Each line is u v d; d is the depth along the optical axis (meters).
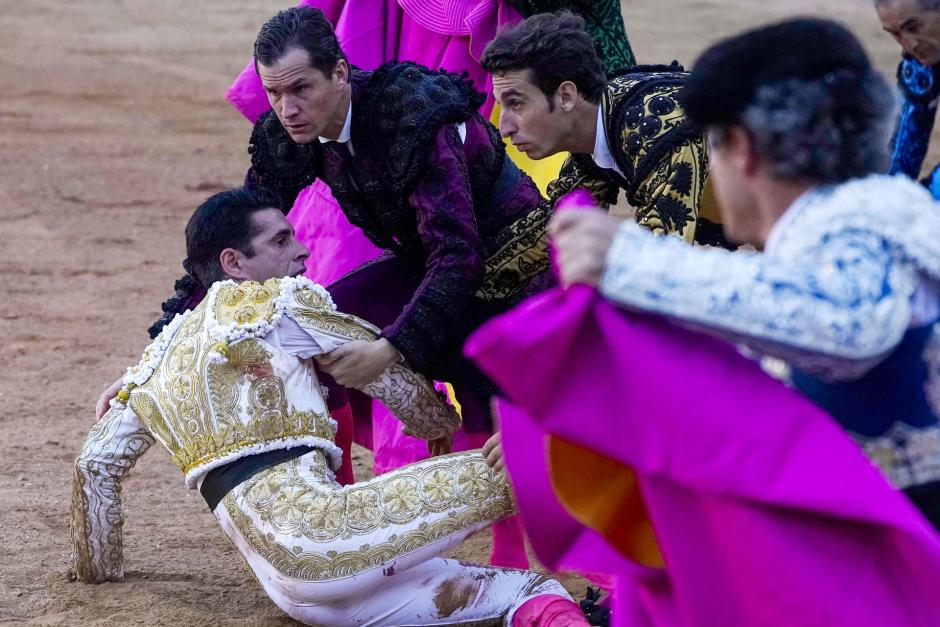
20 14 68.12
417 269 13.99
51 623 12.13
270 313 11.62
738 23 69.31
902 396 7.43
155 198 35.78
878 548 7.21
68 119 45.69
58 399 20.31
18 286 27.23
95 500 12.70
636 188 11.39
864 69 7.15
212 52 61.16
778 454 7.05
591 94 11.51
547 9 16.11
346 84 12.40
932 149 40.66
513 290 13.20
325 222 17.00
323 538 11.08
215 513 11.73
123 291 27.22
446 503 11.23
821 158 7.05
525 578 11.79
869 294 6.70
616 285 6.95
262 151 13.68
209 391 11.55
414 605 11.48
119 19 68.12
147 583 13.23
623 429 7.34
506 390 7.39
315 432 11.78
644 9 72.25
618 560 8.06
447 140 12.34
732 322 6.73
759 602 7.17
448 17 16.69
